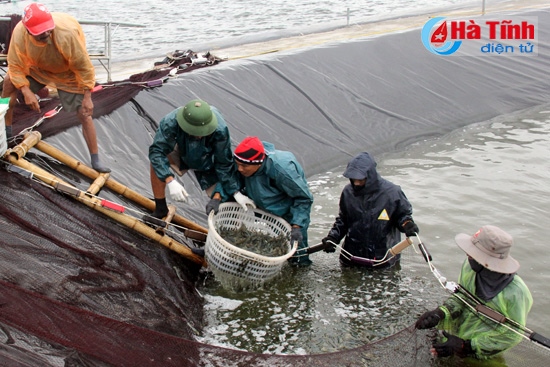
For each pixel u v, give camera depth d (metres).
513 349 4.94
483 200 7.98
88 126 6.15
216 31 19.19
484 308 4.47
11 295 3.88
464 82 12.59
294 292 5.83
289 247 5.87
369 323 5.41
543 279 6.13
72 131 7.14
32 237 4.78
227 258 5.43
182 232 6.38
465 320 4.75
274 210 5.89
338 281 6.04
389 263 6.17
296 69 11.09
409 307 5.64
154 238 5.84
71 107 6.07
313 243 6.95
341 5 22.58
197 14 22.11
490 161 9.48
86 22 10.48
